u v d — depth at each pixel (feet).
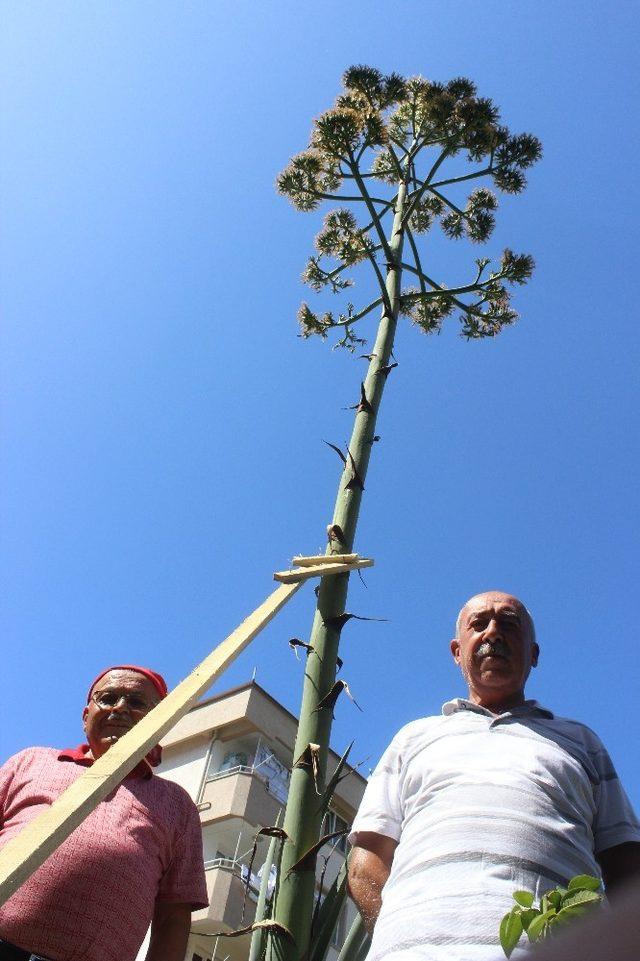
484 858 7.68
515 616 10.65
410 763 9.25
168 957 9.67
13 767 10.33
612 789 9.02
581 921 2.82
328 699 11.18
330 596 12.10
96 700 11.05
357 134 19.13
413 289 21.67
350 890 8.89
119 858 9.24
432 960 6.96
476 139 20.26
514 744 8.95
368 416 14.71
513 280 20.75
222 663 8.25
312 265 20.74
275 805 48.08
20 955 8.39
